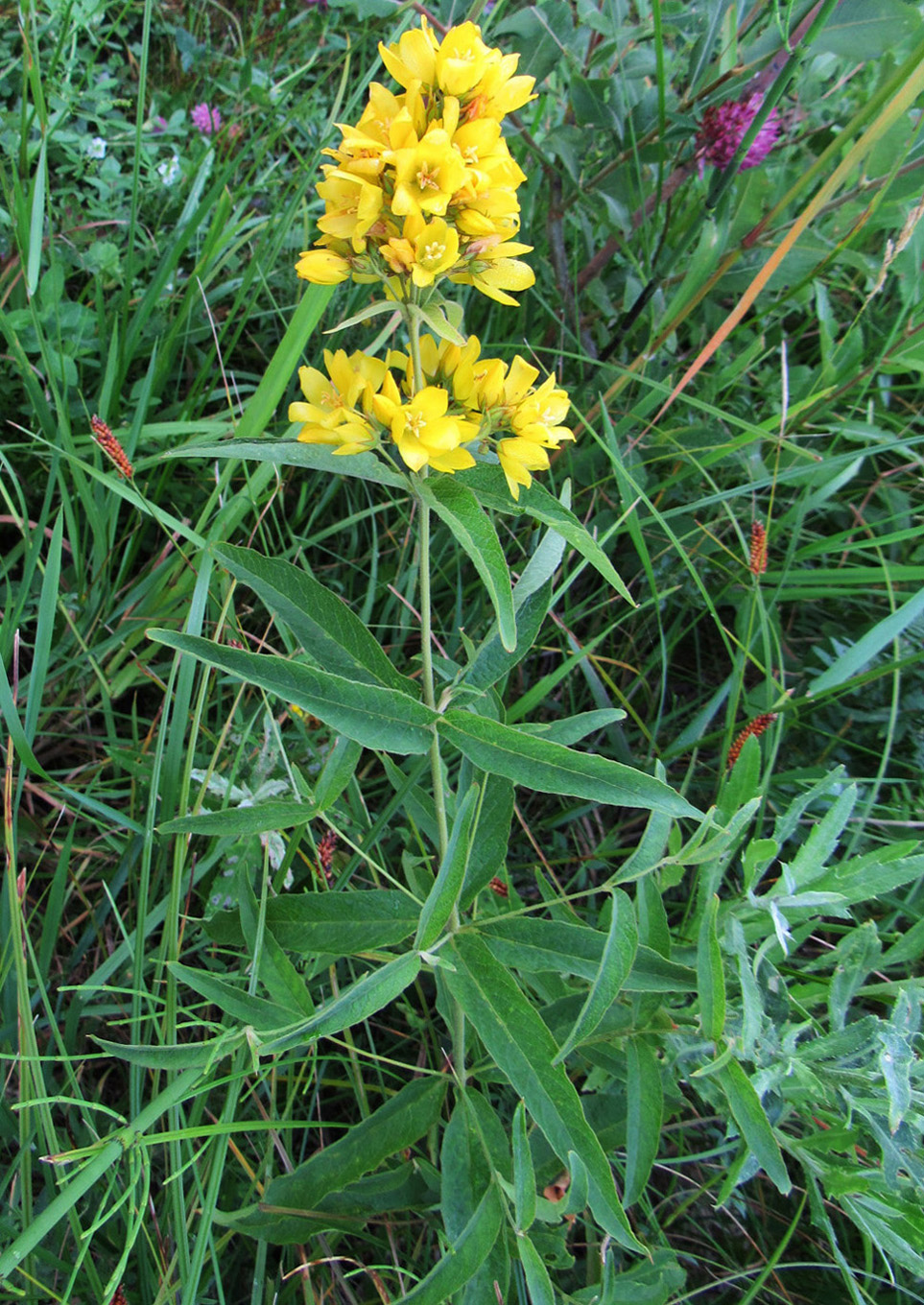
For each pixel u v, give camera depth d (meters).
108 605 0.42
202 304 0.48
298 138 0.57
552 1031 0.31
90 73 0.58
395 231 0.24
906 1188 0.28
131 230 0.44
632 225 0.46
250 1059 0.29
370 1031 0.39
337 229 0.24
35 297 0.41
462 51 0.24
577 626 0.48
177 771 0.34
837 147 0.39
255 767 0.37
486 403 0.26
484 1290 0.27
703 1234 0.37
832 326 0.46
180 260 0.51
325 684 0.25
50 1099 0.24
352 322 0.24
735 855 0.42
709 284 0.43
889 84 0.38
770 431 0.48
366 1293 0.34
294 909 0.29
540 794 0.45
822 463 0.42
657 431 0.46
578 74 0.44
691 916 0.35
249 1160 0.34
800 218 0.38
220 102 0.62
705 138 0.42
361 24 0.60
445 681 0.34
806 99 0.49
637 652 0.48
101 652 0.40
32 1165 0.33
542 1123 0.25
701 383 0.49
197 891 0.38
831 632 0.48
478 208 0.24
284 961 0.29
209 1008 0.36
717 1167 0.36
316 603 0.27
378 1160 0.28
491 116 0.25
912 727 0.44
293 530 0.47
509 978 0.27
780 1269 0.36
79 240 0.51
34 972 0.35
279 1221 0.29
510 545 0.47
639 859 0.29
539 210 0.52
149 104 0.61
